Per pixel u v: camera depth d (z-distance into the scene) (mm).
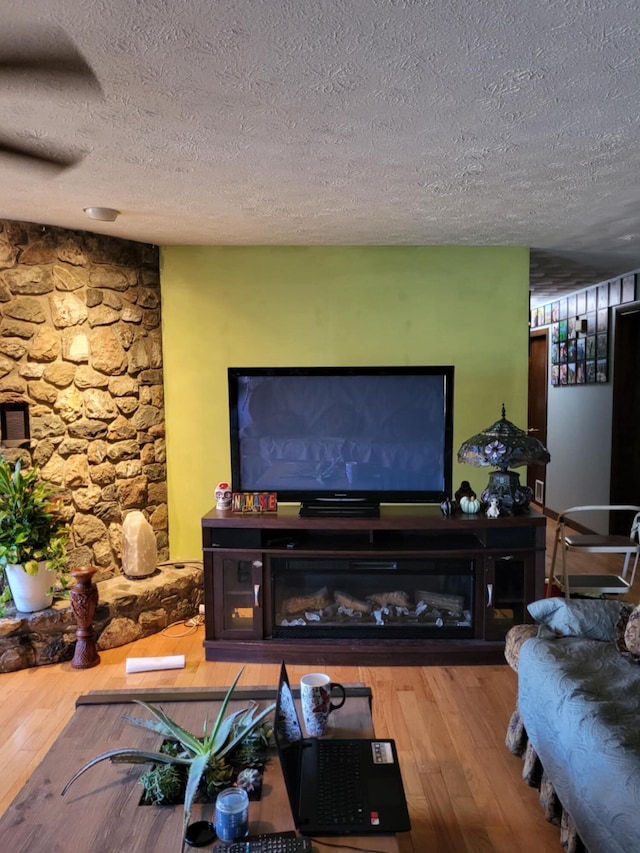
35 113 1855
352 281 3836
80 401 3480
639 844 1393
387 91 1714
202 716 1834
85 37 1434
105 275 3547
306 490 3248
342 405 3197
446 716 2648
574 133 2023
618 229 3383
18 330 3227
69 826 1367
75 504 3484
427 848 1914
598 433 5578
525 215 3078
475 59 1541
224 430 3920
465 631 3119
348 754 1647
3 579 3219
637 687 1896
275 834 1354
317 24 1381
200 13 1337
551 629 2316
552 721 1893
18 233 3201
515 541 3055
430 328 3859
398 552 3029
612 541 3506
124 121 1920
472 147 2145
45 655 3139
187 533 3996
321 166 2336
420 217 3109
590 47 1486
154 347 3844
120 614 3350
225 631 3168
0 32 1407
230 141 2082
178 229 3381
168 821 1387
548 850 1905
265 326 3865
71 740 1705
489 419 3906
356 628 3141
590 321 5727
